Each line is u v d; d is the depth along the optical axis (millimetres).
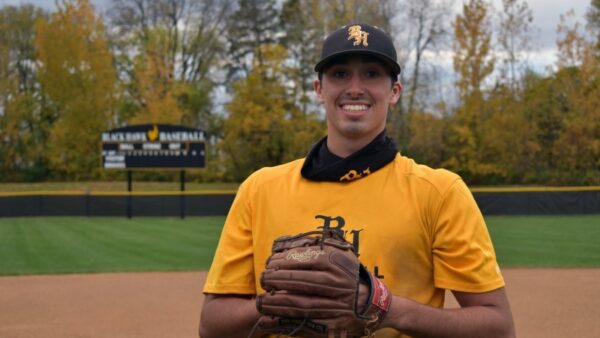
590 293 10609
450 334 2205
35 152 45375
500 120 37812
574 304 9742
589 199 27703
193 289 11273
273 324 2123
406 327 2148
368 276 2096
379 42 2359
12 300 10469
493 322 2270
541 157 38281
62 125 43844
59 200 28688
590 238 18719
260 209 2463
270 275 2088
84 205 28625
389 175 2389
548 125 38000
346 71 2377
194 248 17141
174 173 43875
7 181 44750
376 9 42125
